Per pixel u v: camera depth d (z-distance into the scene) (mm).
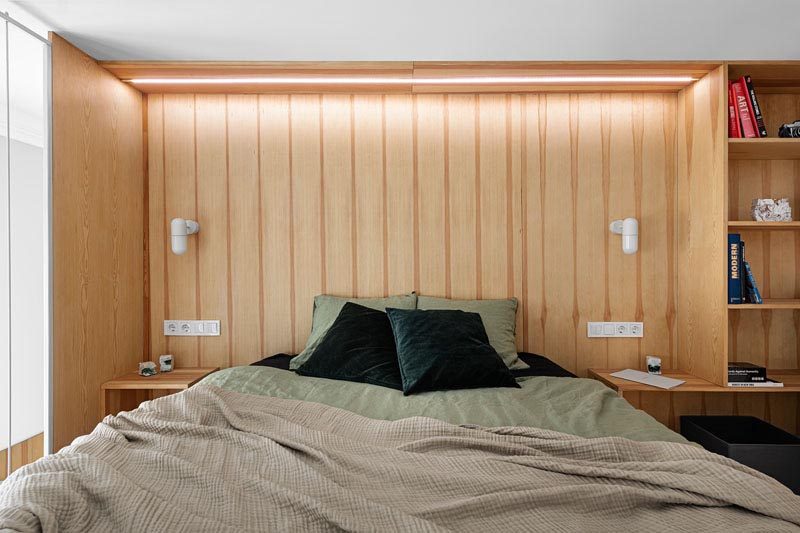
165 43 2707
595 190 3418
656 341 3428
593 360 3422
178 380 3059
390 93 3396
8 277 2467
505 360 2982
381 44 2732
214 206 3422
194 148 3420
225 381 2445
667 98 3420
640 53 2863
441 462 1491
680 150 3371
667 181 3420
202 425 1777
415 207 3418
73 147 2725
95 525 1142
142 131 3418
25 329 2502
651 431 1810
